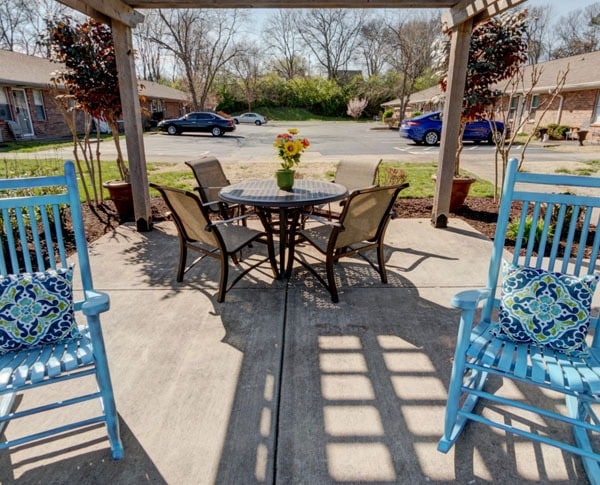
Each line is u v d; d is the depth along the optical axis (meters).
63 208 4.80
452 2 3.89
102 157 10.71
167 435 1.74
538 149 12.01
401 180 5.74
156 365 2.21
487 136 13.59
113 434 1.63
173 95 27.48
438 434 1.75
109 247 4.06
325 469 1.58
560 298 1.66
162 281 3.27
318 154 12.05
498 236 1.92
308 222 4.88
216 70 31.00
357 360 2.24
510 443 1.70
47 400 1.97
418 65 26.97
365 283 3.21
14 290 1.66
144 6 3.98
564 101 15.08
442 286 3.15
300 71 40.81
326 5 3.79
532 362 1.53
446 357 2.27
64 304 1.71
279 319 2.67
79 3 3.48
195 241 3.15
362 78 37.69
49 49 4.90
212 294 3.04
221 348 2.36
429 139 14.22
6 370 1.47
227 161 10.39
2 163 8.38
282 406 1.91
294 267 3.56
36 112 15.43
